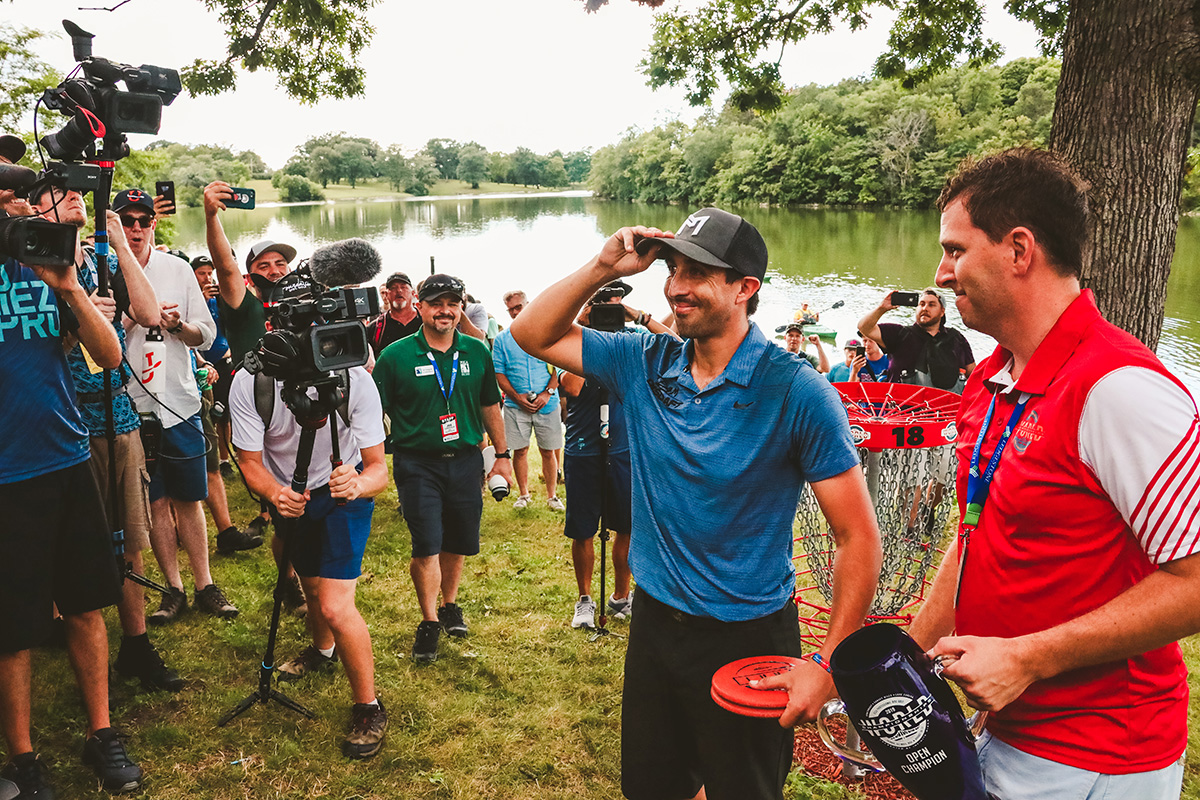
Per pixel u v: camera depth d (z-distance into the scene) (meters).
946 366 5.51
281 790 2.87
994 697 1.30
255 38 11.84
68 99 2.70
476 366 3.91
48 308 2.54
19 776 2.60
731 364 1.90
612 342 2.13
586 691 3.59
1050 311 1.42
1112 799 1.39
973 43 10.62
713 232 1.84
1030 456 1.41
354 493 2.89
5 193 2.49
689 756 2.16
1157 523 1.25
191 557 4.12
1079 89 4.04
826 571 3.23
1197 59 3.76
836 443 1.81
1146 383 1.28
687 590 1.97
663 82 10.91
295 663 3.60
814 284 27.72
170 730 3.09
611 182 105.06
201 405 4.41
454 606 4.15
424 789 2.93
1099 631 1.27
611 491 4.14
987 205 1.42
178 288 4.01
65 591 2.68
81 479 2.68
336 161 141.12
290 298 2.74
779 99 10.96
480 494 4.03
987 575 1.51
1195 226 38.78
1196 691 3.66
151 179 23.81
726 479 1.89
